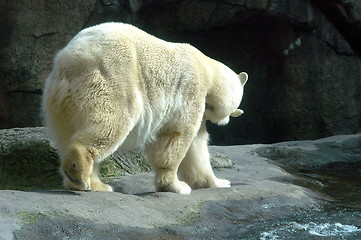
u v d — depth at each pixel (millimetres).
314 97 25828
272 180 12742
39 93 22266
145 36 9250
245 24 25625
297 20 24750
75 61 8375
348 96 26125
